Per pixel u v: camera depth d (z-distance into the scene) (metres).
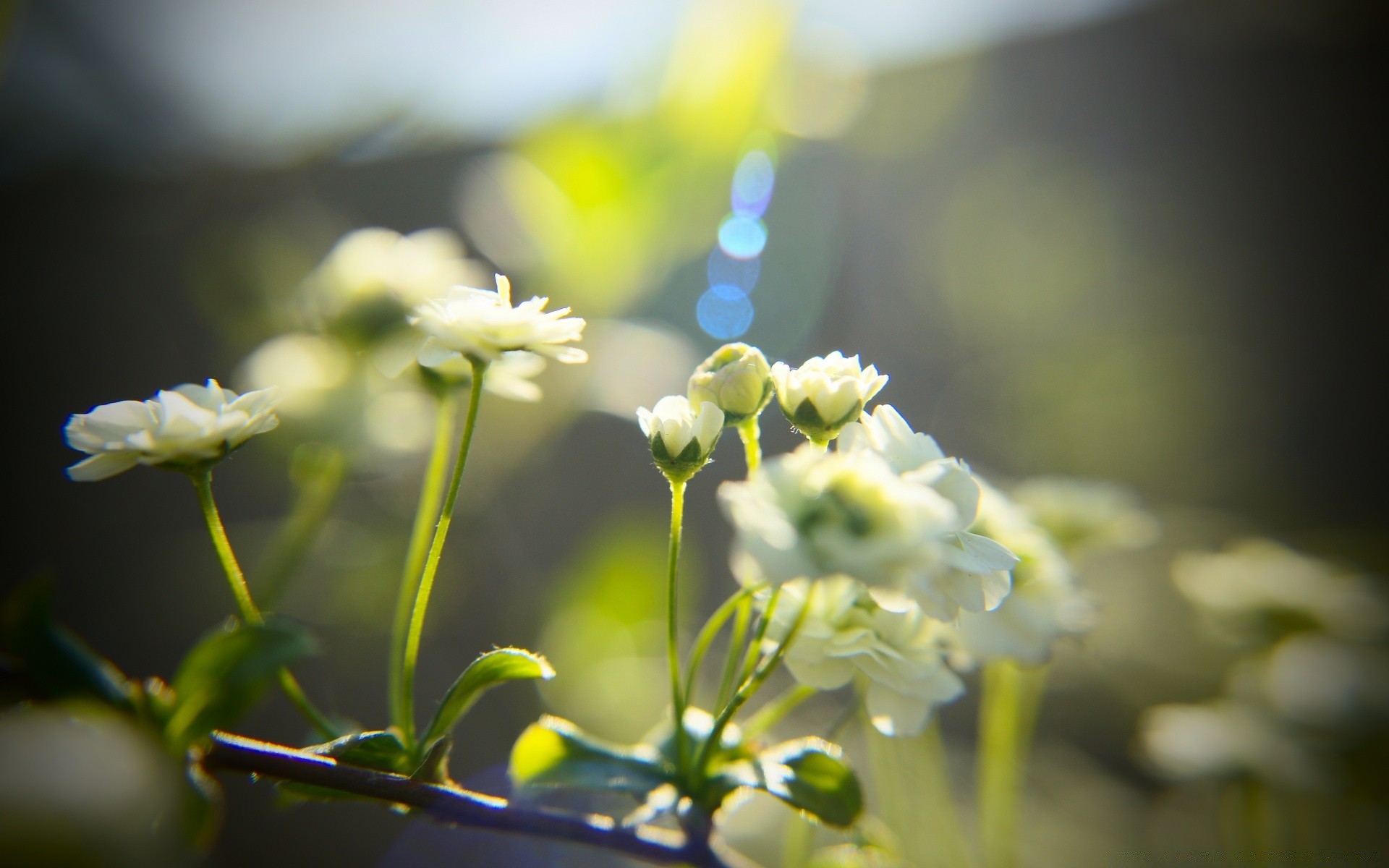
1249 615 0.22
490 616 0.26
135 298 0.47
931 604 0.11
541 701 0.23
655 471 0.32
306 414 0.18
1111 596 0.32
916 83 0.39
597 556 0.21
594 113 0.19
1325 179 0.39
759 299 0.34
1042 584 0.13
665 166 0.18
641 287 0.21
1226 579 0.23
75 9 0.35
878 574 0.10
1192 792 0.26
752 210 0.32
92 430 0.11
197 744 0.10
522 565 0.28
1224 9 0.38
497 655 0.11
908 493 0.10
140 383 0.46
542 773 0.11
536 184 0.19
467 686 0.11
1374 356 0.39
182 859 0.10
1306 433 0.39
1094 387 0.42
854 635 0.11
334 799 0.11
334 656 0.24
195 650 0.10
